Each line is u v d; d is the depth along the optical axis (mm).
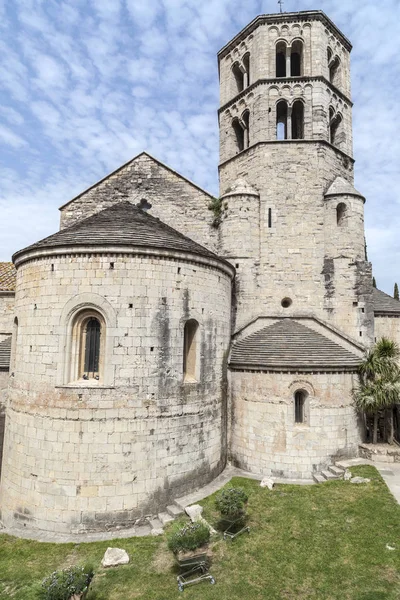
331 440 17969
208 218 24516
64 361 14883
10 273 27156
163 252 15695
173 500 15156
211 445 17062
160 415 15133
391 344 19078
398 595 9609
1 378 20625
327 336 21625
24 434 15195
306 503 14539
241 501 12859
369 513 13352
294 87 24750
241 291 22531
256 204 23641
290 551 11758
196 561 10969
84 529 13938
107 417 14406
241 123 26297
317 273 23094
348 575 10508
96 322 15500
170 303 15766
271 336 20453
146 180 25281
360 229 23328
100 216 18953
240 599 9938
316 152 24109
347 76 27203
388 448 18062
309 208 23625
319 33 25141
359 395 18469
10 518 15062
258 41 25406
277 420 18016
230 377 19672
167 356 15516
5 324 24641
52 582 9055
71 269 15305
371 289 22359
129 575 11211
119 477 14281
